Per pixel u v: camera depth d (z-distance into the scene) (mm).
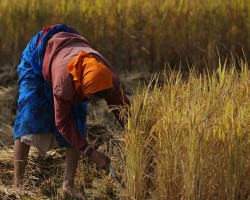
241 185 5910
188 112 5766
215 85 6434
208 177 5770
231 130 5738
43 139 6332
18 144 6363
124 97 6086
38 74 6246
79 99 5859
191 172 5688
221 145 5758
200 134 5652
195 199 5719
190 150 5684
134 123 5992
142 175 6051
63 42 6086
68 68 5734
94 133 7844
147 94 6156
